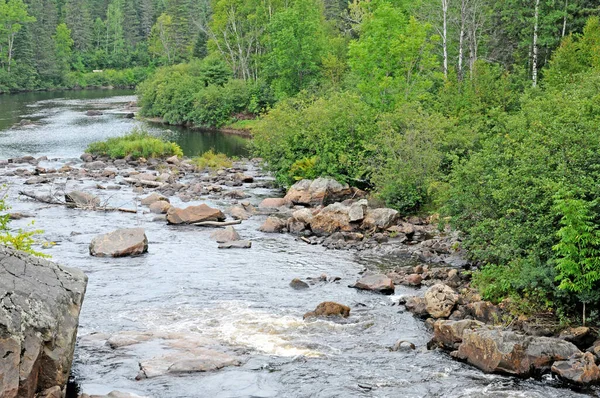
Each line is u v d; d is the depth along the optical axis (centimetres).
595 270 1520
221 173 4253
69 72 13975
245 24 8562
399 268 2169
